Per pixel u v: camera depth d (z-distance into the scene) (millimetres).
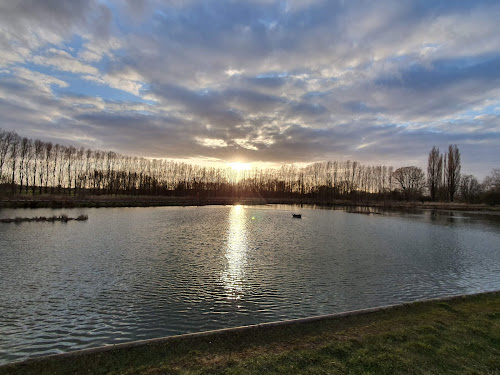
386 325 7543
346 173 114500
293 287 13500
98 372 5426
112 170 93500
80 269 15742
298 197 119750
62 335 8969
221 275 15086
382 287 13719
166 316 10328
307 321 7668
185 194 107000
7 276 14484
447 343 6578
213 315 10453
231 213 52938
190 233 28234
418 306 8977
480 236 30250
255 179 136125
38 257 18141
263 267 16734
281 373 5352
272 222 40531
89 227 30422
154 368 5520
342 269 16656
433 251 22375
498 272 16625
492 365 5762
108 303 11398
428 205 75062
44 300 11625
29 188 77938
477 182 89250
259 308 11117
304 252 20984
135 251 20078
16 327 9430
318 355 5961
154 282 13867
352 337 6809
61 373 5395
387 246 23969
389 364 5672
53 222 33219
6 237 24359
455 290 13508
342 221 43438
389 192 101875
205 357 5914
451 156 83938
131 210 51188
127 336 8938
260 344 6480
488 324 7652
